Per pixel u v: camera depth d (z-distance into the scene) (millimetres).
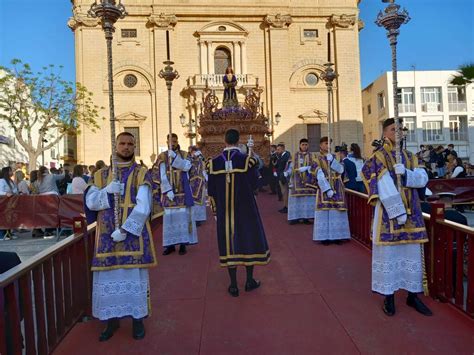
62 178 14820
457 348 3646
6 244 10305
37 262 3443
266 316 4461
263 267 6297
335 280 5582
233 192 5145
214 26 30406
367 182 4305
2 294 2871
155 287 5527
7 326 3020
